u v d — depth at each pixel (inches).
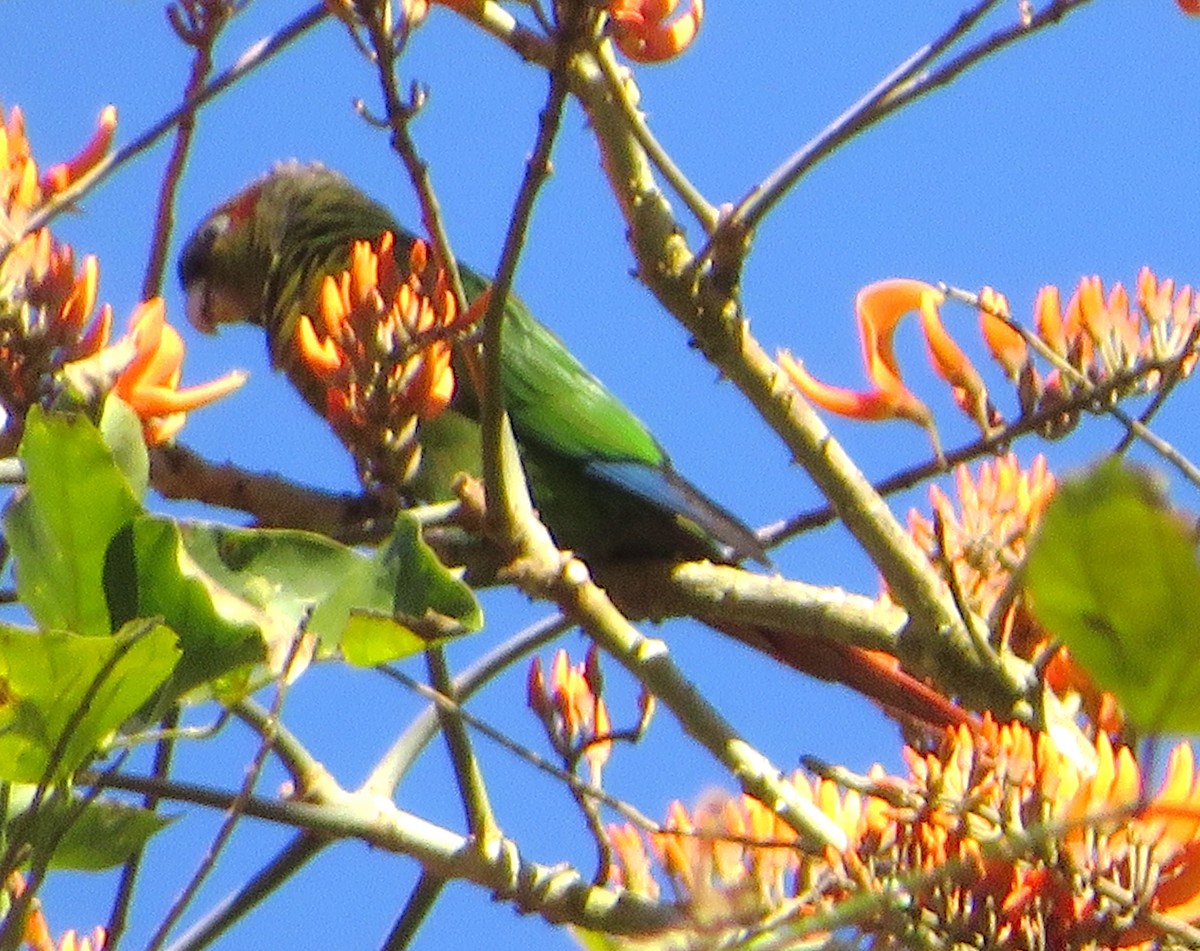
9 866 181.2
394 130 238.5
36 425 185.9
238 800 193.9
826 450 282.4
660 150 272.8
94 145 260.1
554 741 270.8
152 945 190.1
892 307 285.7
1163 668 133.1
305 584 199.0
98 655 177.6
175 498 304.7
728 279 275.0
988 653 271.7
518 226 235.9
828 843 224.4
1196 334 262.4
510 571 272.4
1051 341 294.7
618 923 261.3
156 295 264.7
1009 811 214.5
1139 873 213.0
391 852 269.4
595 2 216.1
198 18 253.8
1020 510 292.5
